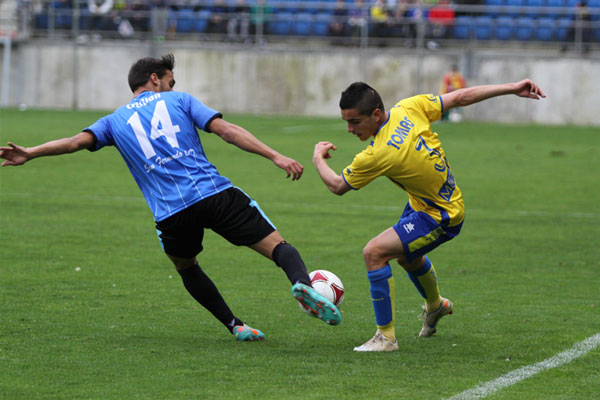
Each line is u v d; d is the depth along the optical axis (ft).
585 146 250.16
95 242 98.58
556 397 46.73
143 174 56.18
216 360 53.62
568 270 87.76
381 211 127.24
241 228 55.06
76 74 381.81
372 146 56.18
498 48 369.09
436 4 377.30
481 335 61.87
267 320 65.92
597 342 59.57
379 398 45.96
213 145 237.25
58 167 176.24
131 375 49.93
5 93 383.24
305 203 134.31
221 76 378.32
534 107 363.35
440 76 367.66
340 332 62.54
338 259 91.97
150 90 59.67
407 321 66.69
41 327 61.57
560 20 367.45
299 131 283.38
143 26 382.01
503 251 98.02
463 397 46.39
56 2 383.45
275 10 386.52
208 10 387.14
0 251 91.81
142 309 68.39
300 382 48.88
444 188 57.21
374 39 372.99
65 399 45.37
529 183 163.84
